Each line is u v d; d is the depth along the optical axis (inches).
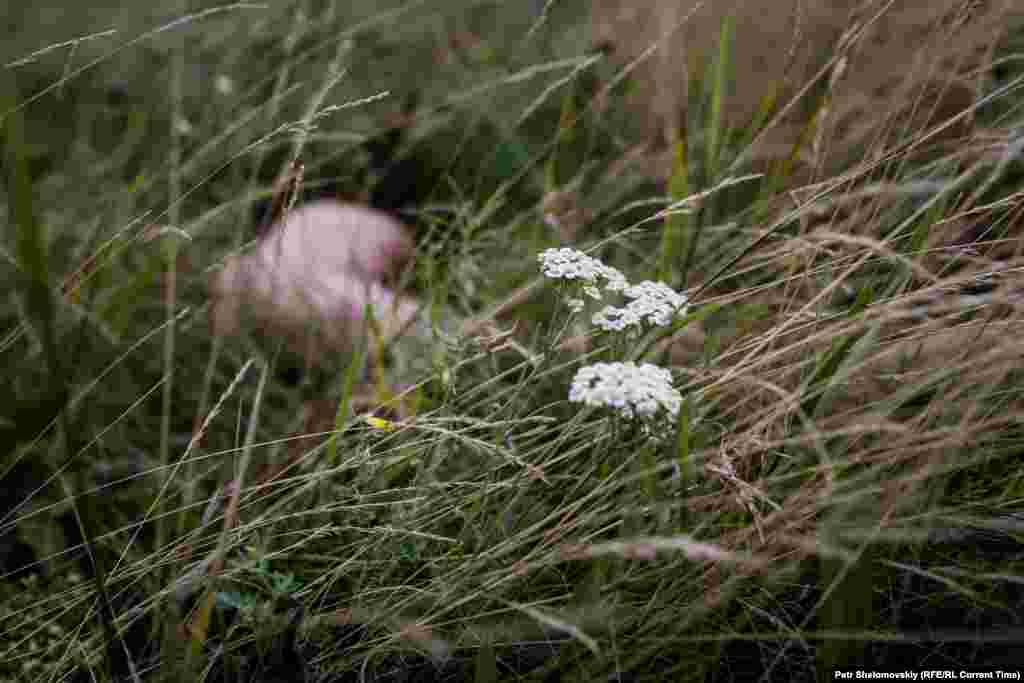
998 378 50.1
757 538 52.2
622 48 112.7
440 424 60.9
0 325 98.0
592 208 101.4
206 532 66.2
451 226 83.8
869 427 46.4
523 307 86.9
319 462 68.7
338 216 118.4
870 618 50.2
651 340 58.9
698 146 99.5
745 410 65.6
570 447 62.1
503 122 125.5
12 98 47.1
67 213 114.3
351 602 57.1
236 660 57.3
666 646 52.2
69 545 78.1
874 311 52.6
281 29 140.9
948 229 65.0
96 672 60.5
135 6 149.4
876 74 92.0
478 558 52.9
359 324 99.2
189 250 109.2
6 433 81.7
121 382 95.3
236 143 118.3
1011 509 54.7
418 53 150.5
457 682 55.9
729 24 73.7
